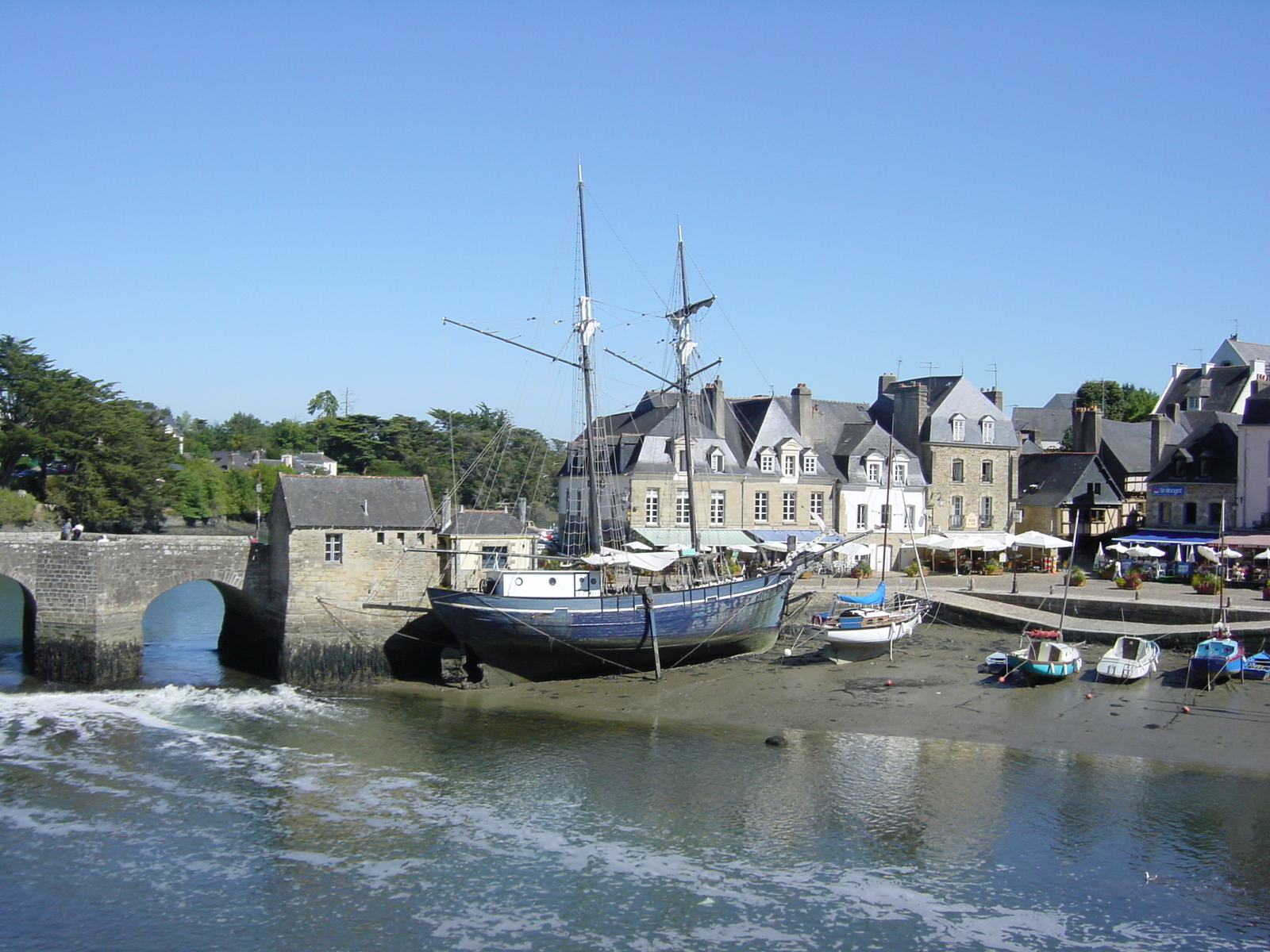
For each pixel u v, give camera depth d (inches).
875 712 1285.7
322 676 1546.5
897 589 2028.8
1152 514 2381.9
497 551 1630.2
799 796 1003.3
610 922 762.2
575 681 1540.4
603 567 1668.3
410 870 853.8
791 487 2292.1
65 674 1523.1
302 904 799.1
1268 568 1990.7
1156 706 1251.8
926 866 843.4
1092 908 770.8
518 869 852.0
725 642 1631.4
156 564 1579.7
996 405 2800.2
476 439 3900.1
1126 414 3988.7
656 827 933.8
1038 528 2672.2
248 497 4207.7
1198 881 807.7
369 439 4217.5
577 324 1831.9
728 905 783.7
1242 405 3206.2
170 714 1353.3
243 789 1053.2
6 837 935.7
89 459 3174.2
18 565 1530.5
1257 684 1337.4
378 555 1601.9
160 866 873.5
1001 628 1733.5
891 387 2797.7
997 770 1060.5
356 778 1082.7
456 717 1330.0
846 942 727.7
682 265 1932.8
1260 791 983.6
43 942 745.0
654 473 2139.5
